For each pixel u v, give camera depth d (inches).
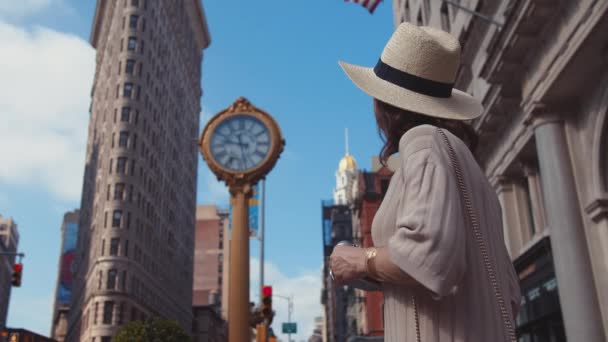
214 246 6141.7
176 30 3993.6
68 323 4121.6
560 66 452.8
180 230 3934.5
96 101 4087.1
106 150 3014.3
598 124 450.3
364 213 1950.1
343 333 2930.6
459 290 65.7
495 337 64.7
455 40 78.2
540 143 499.2
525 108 527.2
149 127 3193.9
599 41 418.0
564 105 497.0
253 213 1652.3
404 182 67.7
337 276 70.9
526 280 619.5
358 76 80.3
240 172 595.2
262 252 1226.6
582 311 438.3
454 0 813.9
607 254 435.8
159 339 1903.3
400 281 65.1
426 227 60.7
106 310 2635.3
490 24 660.1
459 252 60.8
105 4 3951.8
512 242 650.8
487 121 644.7
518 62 527.5
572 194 472.1
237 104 639.1
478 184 73.2
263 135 617.6
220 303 5580.7
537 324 592.1
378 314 1824.6
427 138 69.7
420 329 65.5
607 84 437.7
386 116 80.7
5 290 6146.7
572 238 459.2
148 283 3048.7
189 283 4227.4
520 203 657.6
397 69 78.0
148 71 3228.3
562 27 450.3
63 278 5905.5
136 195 2908.5
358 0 679.1
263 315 687.1
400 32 79.2
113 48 3346.5
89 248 3267.7
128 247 2785.4
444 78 77.5
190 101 4475.9
